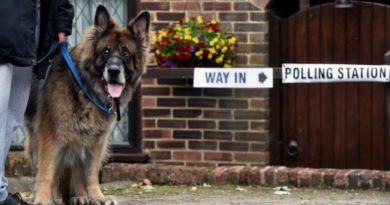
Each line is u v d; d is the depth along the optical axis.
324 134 9.88
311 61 9.84
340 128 9.84
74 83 7.12
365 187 8.73
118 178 9.42
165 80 9.95
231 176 9.14
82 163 7.50
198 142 9.91
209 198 8.14
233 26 9.76
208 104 9.86
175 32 9.59
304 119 9.94
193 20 9.74
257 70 9.34
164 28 9.86
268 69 9.32
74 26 10.31
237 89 9.78
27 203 7.05
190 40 9.48
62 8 6.53
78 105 7.15
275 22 9.91
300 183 8.93
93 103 7.15
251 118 9.77
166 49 9.63
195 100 9.88
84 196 7.57
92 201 7.38
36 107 7.36
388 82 9.00
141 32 7.23
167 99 9.95
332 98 9.84
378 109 9.70
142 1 9.98
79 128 7.22
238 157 9.83
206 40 9.48
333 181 8.82
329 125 9.87
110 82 6.95
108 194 8.49
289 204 7.70
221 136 9.85
